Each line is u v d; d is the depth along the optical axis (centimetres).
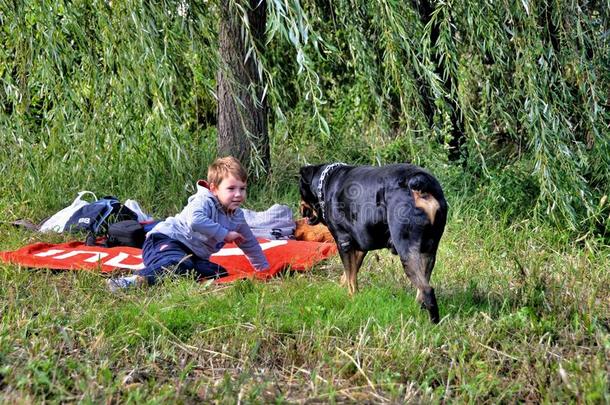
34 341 378
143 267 557
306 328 428
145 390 330
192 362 373
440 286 514
